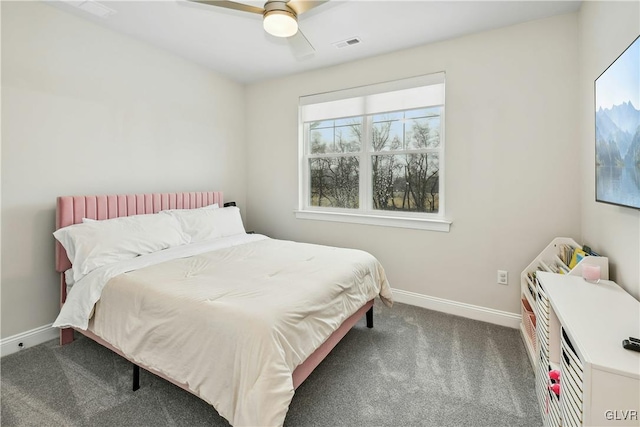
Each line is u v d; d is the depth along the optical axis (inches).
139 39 108.0
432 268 112.9
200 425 58.3
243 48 114.2
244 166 157.5
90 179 97.8
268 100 149.0
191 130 129.6
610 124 58.2
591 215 78.9
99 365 77.4
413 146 118.7
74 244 81.0
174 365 57.0
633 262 56.3
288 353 52.0
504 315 100.7
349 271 81.1
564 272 76.5
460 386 70.2
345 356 82.5
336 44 108.3
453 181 106.7
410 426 58.8
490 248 102.2
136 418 59.9
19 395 66.2
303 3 67.9
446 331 96.4
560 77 89.4
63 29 90.0
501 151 98.5
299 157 142.0
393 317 106.7
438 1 82.7
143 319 63.1
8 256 82.1
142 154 112.1
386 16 90.1
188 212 115.6
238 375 48.7
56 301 91.5
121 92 105.0
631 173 49.8
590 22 77.3
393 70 115.3
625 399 35.5
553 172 91.9
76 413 61.2
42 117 86.7
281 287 66.0
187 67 126.3
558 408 49.2
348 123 132.6
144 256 88.2
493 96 98.7
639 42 46.7
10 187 81.7
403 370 76.4
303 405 64.1
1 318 81.5
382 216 122.1
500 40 96.7
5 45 79.4
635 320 46.2
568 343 45.7
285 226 148.3
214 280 70.4
